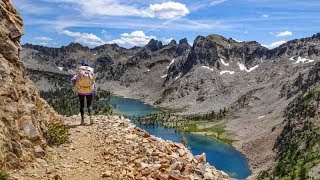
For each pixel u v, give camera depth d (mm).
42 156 14516
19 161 13406
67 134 17641
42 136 15812
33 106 16328
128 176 13539
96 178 13492
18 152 13648
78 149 16297
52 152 15312
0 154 12578
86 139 17750
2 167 12539
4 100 14539
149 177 13422
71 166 14336
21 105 15359
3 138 13203
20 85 16344
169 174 13523
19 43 17875
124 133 18594
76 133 18625
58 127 17438
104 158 15234
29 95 16719
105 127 19781
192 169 14258
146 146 16109
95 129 19516
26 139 14531
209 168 15070
